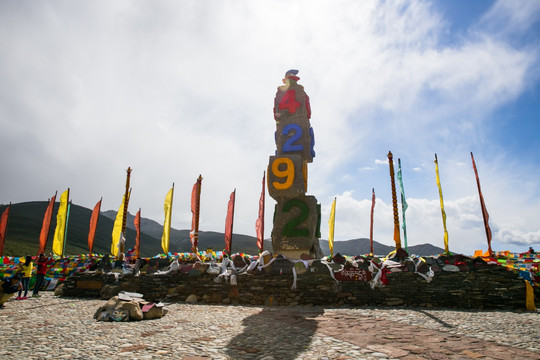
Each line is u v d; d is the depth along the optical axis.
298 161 19.22
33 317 10.66
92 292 16.48
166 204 24.34
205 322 9.84
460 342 7.30
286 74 21.48
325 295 14.07
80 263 23.09
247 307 13.46
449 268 13.75
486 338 7.69
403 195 18.17
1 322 9.78
